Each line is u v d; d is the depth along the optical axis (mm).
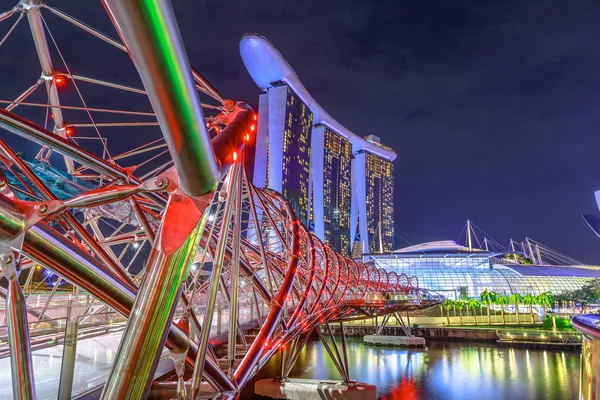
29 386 5059
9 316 4957
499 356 88000
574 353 91750
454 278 162875
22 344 5023
